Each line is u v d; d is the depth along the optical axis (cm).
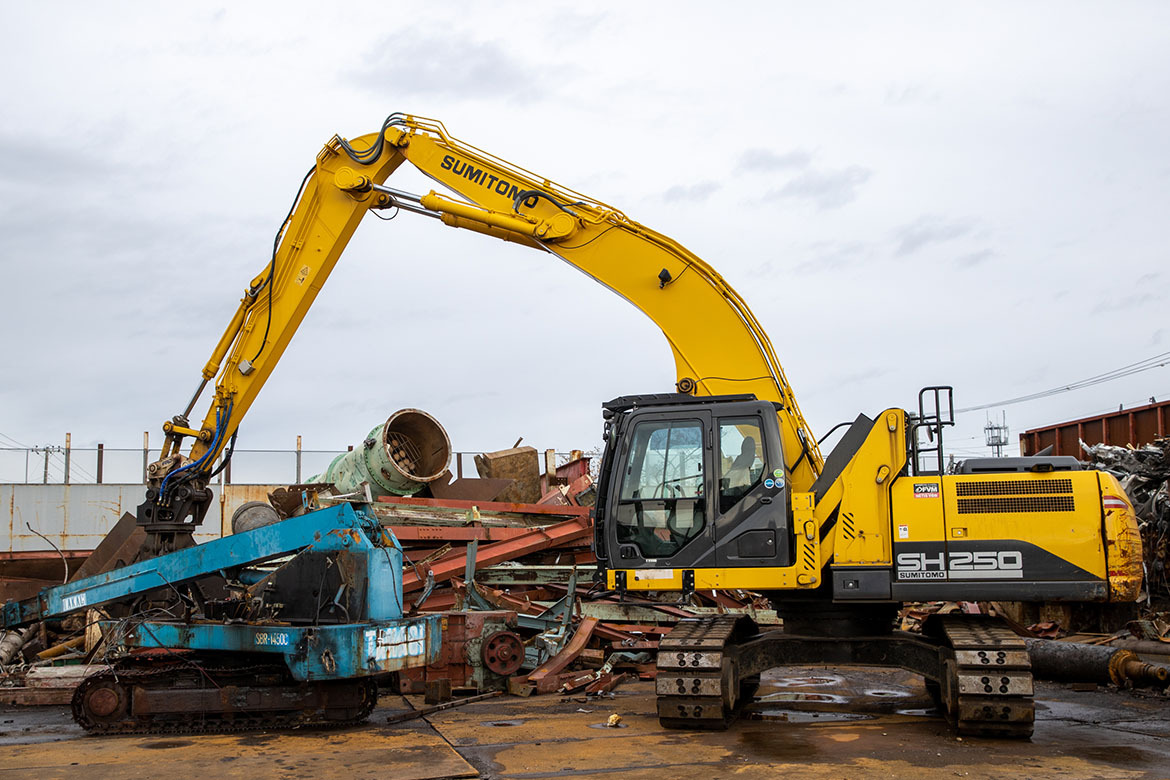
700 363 944
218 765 655
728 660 795
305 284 1079
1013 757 674
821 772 632
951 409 811
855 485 797
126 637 850
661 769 646
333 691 801
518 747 721
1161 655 1081
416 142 1065
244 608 884
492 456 1683
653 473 826
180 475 1032
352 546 800
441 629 868
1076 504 764
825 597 835
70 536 2392
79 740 758
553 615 1127
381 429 1480
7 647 1124
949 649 785
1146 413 1450
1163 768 637
